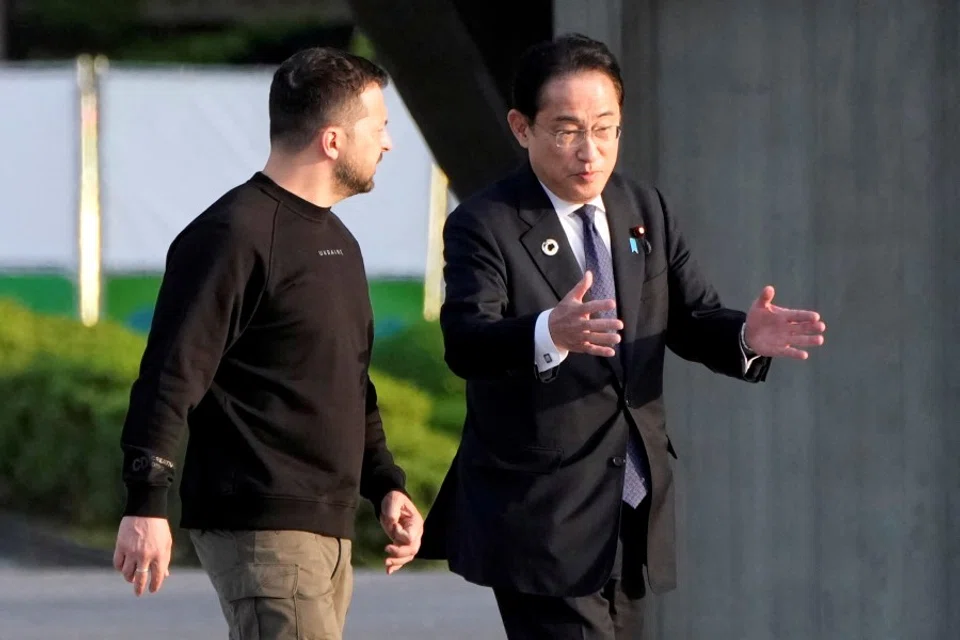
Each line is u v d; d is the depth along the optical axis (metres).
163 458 12.11
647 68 18.64
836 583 18.06
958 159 17.56
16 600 30.45
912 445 17.77
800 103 18.19
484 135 24.12
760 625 18.36
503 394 13.02
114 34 88.00
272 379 12.60
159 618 28.19
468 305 12.64
